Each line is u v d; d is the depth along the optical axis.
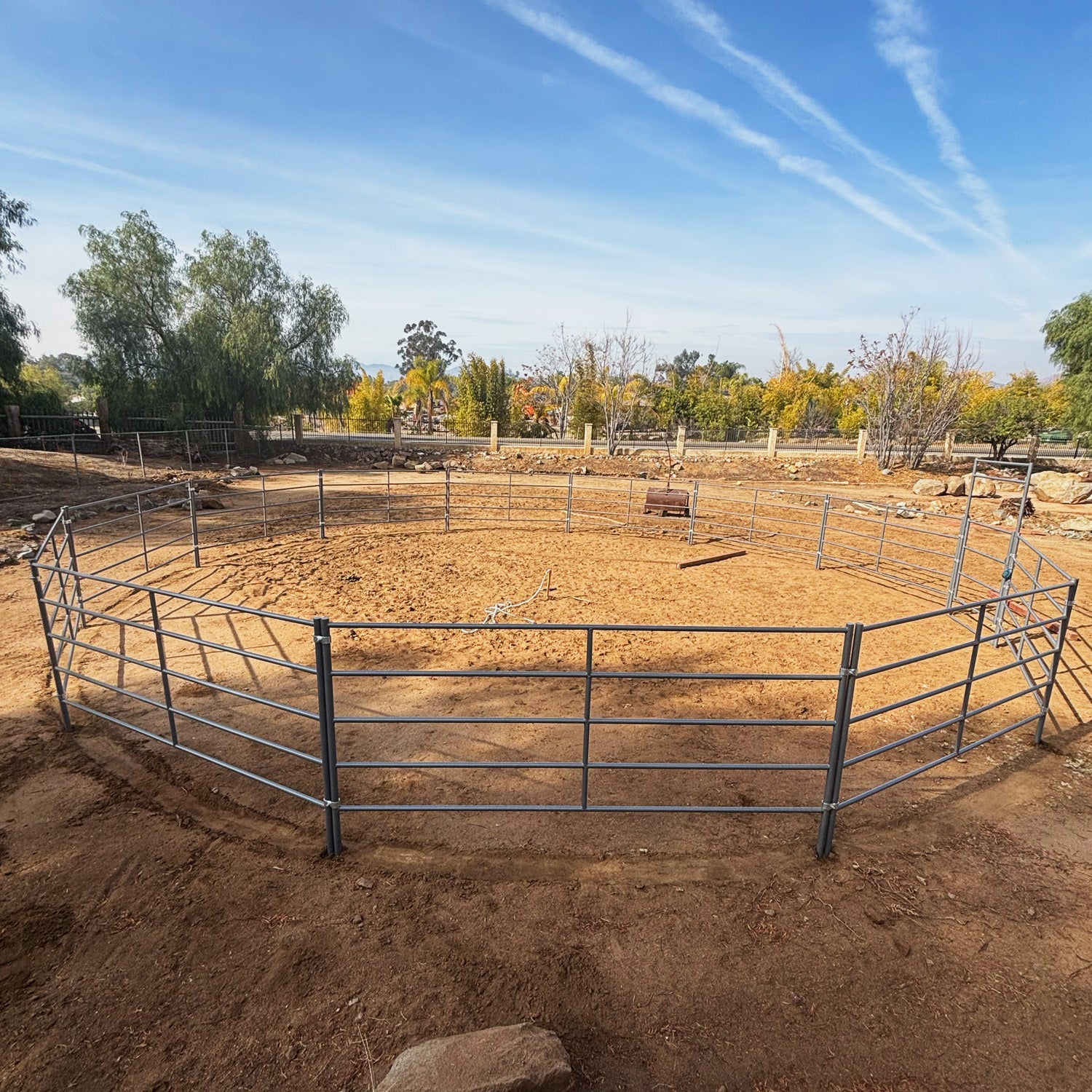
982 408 32.81
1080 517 17.25
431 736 5.11
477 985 2.87
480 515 16.08
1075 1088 2.48
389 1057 2.53
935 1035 2.69
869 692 6.09
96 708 5.48
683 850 3.83
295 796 3.92
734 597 9.31
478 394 40.19
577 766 3.66
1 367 22.09
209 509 15.55
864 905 3.42
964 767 4.86
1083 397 25.17
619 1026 2.69
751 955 3.07
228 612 8.03
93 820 4.00
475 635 7.30
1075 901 3.50
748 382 67.81
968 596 9.64
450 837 3.90
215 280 27.47
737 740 5.14
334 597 8.70
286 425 33.75
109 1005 2.75
